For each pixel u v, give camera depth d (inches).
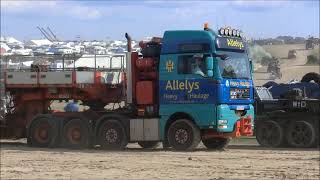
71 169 557.0
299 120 786.8
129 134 749.9
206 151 724.7
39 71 823.1
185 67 707.4
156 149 766.5
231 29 713.0
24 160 639.1
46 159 646.5
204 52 692.7
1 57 879.7
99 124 772.6
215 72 689.0
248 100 729.6
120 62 812.6
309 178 484.4
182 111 711.1
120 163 599.5
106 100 805.9
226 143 758.5
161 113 726.5
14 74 836.0
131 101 756.0
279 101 810.2
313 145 778.8
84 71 805.2
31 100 837.2
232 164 581.6
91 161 621.3
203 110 696.4
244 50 729.6
